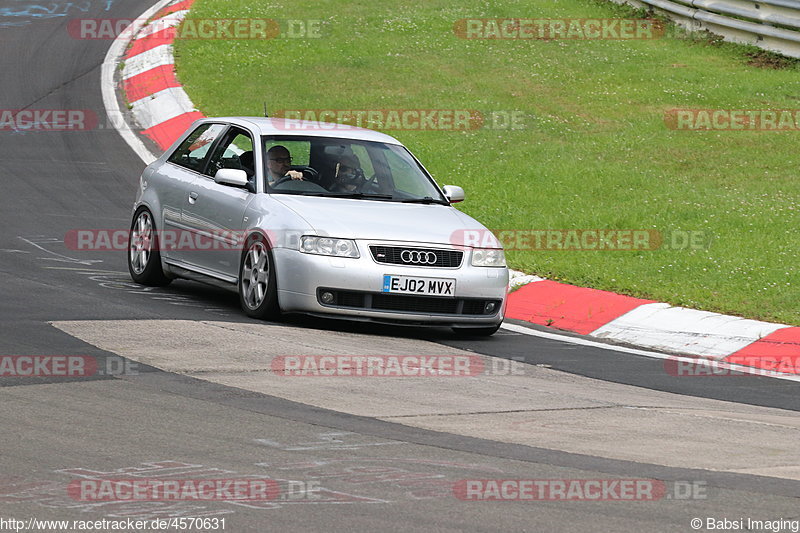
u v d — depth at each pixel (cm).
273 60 8281
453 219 3550
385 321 3325
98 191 5603
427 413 2444
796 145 6588
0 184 5547
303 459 2014
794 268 4466
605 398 2766
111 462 1938
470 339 3509
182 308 3500
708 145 6562
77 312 3278
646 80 7931
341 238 3281
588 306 4034
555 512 1778
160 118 7100
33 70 8131
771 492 1956
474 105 7281
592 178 5878
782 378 3250
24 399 2330
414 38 8906
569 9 9875
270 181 3547
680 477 2031
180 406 2348
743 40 8750
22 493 1753
